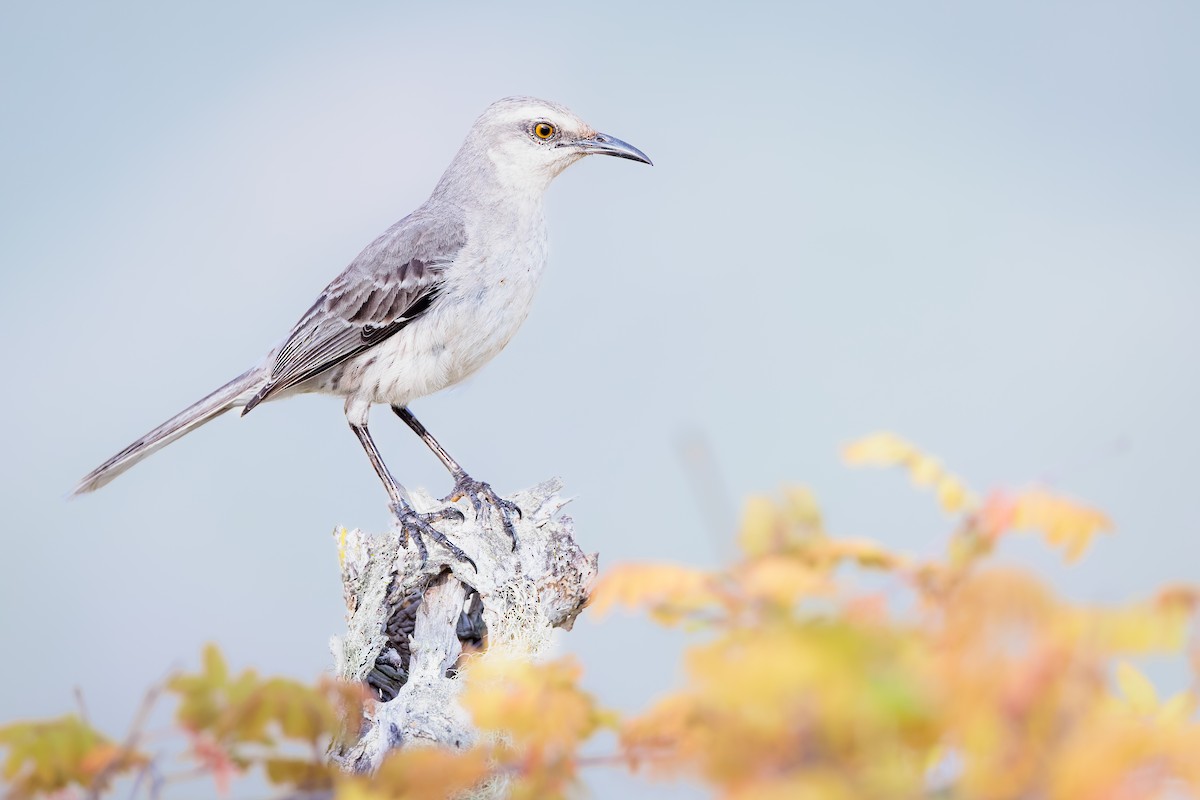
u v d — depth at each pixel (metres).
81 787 2.00
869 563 1.64
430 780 2.00
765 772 1.37
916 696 1.32
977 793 1.34
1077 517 1.61
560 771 1.79
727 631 1.54
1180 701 1.55
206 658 2.07
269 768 2.07
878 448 1.74
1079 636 1.36
